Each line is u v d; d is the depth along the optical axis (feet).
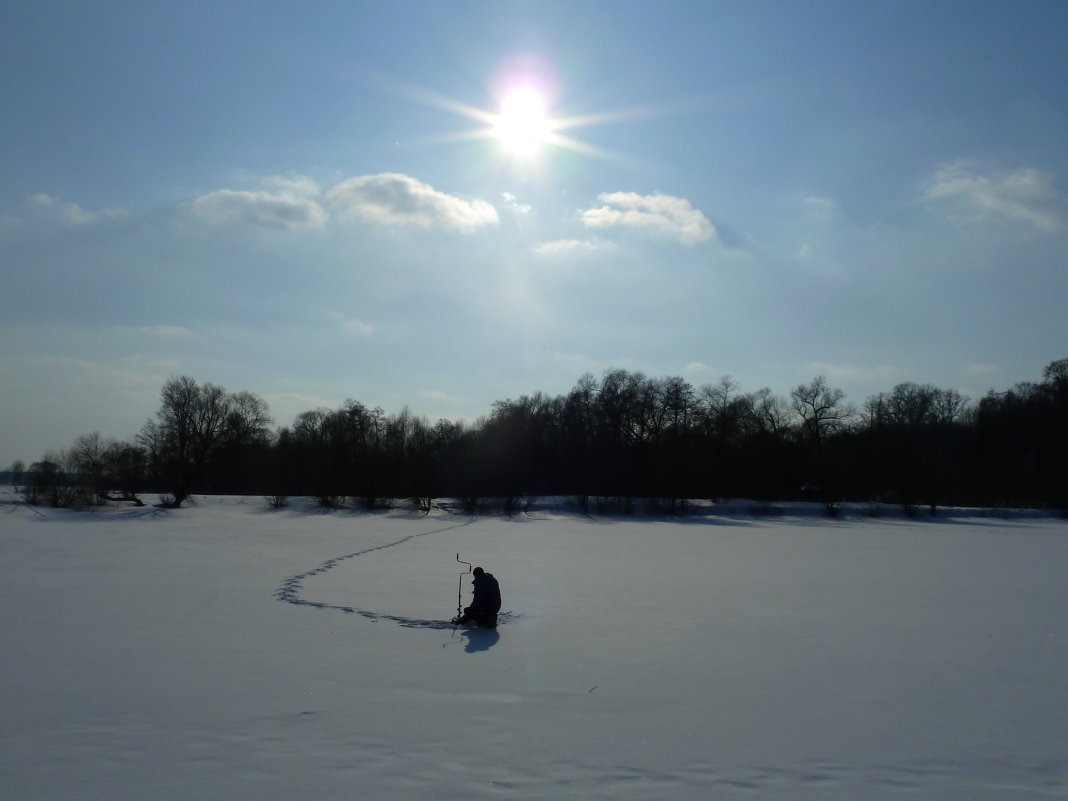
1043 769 34.40
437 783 31.86
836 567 115.34
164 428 268.62
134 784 31.53
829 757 35.53
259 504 277.23
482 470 264.31
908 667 52.37
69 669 48.65
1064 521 250.37
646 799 30.63
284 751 35.22
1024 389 365.61
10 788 31.09
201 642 56.29
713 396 334.24
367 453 277.03
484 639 58.59
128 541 145.69
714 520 241.96
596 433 326.03
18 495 281.74
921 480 306.14
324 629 61.11
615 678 48.21
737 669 51.03
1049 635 64.08
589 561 118.73
